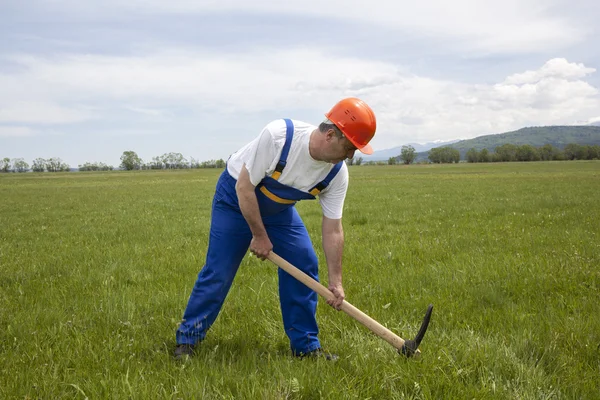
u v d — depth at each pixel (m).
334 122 3.31
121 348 3.89
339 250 3.88
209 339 4.15
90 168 187.25
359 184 37.56
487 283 5.73
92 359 3.68
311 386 3.20
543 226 10.91
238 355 3.83
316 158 3.47
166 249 8.88
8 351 3.84
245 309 4.99
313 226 11.98
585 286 5.62
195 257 7.89
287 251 3.91
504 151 178.75
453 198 20.89
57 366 3.50
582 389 3.17
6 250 9.17
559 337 3.97
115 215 16.67
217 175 74.81
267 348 4.05
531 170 68.81
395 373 3.34
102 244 9.91
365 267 6.96
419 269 6.64
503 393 3.11
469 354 3.60
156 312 4.93
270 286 5.82
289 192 3.63
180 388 3.15
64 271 7.16
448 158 189.25
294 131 3.47
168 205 20.67
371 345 3.87
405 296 5.32
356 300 5.30
